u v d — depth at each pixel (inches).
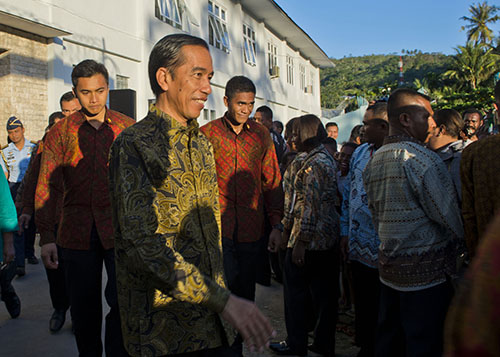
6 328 155.3
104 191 112.9
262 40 833.5
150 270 55.8
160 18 491.2
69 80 362.9
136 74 446.0
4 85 317.1
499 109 93.9
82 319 110.2
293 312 133.0
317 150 132.2
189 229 64.9
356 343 133.2
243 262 126.3
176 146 65.7
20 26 313.1
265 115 262.1
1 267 138.7
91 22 379.6
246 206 126.1
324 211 129.1
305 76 1184.2
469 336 27.8
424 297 89.7
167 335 62.7
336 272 134.6
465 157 90.1
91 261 111.2
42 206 113.5
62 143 114.3
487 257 28.3
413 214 90.7
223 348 68.3
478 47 2320.4
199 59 67.3
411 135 96.0
